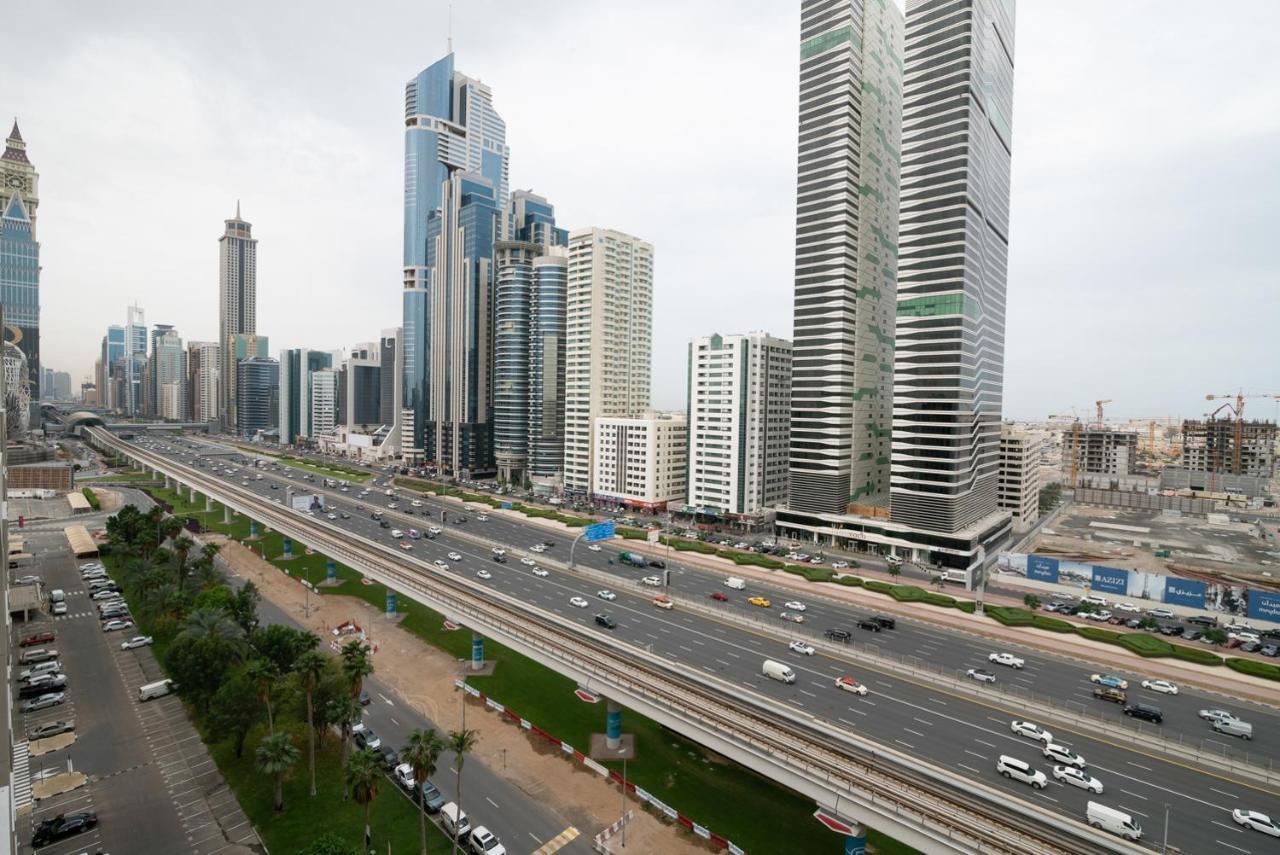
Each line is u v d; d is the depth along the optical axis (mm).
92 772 74375
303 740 81188
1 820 32938
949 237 145875
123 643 109938
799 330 175500
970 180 146125
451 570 137500
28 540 179000
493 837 62438
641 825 66188
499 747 80438
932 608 119062
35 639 109438
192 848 62125
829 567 147625
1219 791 61031
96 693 92938
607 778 74125
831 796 53062
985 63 153875
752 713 62844
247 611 102688
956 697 80625
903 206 152375
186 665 80875
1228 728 73875
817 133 170625
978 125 150750
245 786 72000
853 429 174625
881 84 183500
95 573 146625
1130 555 175500
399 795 71125
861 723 72812
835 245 168125
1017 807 54000
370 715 87750
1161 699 83062
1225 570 159625
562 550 160375
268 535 187625
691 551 159875
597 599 119500
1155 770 64625
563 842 63688
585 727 85062
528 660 106312
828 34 167625
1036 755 66625
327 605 132000
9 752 33719
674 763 76938
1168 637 109125
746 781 73688
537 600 117812
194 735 82375
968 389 150875
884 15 183375
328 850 52438
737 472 189875
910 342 152250
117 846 62125
